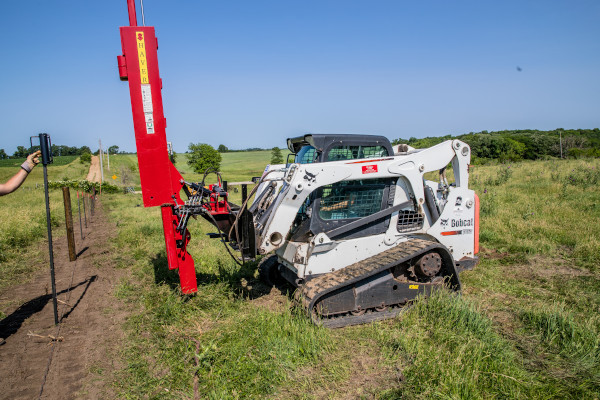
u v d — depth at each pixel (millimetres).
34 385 3496
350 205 4879
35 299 5762
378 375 3396
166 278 6227
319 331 4012
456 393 2998
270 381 3322
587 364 3443
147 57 4434
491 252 7160
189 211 4723
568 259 6547
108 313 5113
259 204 5219
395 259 4586
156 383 3424
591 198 10609
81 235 10539
